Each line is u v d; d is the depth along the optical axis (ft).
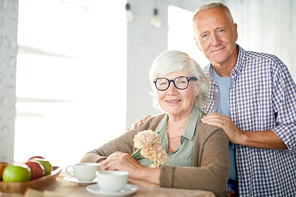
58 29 12.79
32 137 11.94
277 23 15.14
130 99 13.01
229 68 6.49
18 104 11.47
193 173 3.98
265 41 15.47
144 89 13.64
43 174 3.68
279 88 5.92
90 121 13.33
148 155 4.34
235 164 6.12
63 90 12.86
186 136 4.99
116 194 3.33
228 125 5.14
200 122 5.14
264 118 6.07
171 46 15.42
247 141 5.36
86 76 13.43
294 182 6.30
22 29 11.75
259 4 15.65
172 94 5.05
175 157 5.01
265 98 6.04
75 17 13.29
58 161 12.46
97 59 13.46
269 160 5.87
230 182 6.17
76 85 13.21
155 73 5.21
